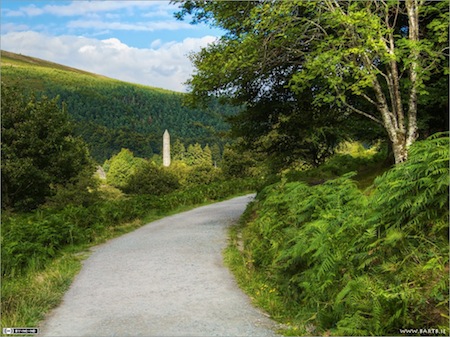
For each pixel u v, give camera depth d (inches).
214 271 347.9
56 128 1064.2
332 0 437.4
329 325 198.7
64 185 1061.1
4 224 561.9
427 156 205.6
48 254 438.0
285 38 464.1
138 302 271.3
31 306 257.3
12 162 948.6
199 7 565.9
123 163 3964.1
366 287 183.5
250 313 241.0
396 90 434.9
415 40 403.2
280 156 701.9
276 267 270.1
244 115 632.4
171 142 7268.7
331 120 583.2
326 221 247.1
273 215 368.8
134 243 506.3
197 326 222.5
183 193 1097.4
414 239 196.4
